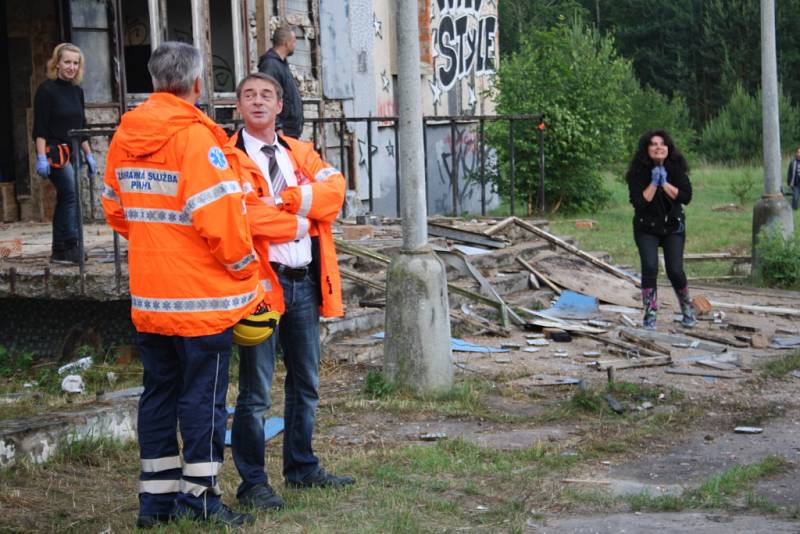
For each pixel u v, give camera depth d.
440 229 15.72
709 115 67.81
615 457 8.04
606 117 30.41
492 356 11.57
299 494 6.86
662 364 11.27
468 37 31.39
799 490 7.09
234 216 5.82
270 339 6.54
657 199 12.91
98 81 17.09
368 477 7.38
